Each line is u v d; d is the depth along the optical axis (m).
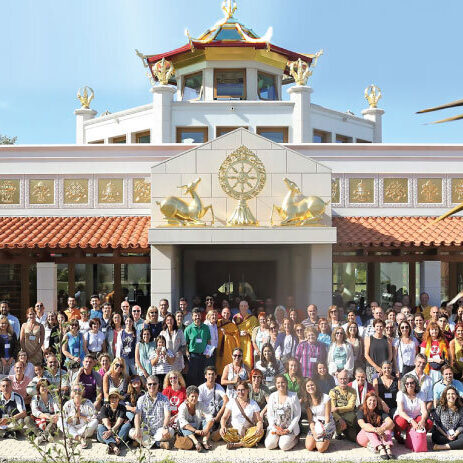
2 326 10.56
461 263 17.84
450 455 8.48
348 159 17.78
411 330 10.35
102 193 17.45
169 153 17.45
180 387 9.54
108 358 9.50
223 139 14.65
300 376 9.41
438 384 9.26
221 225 14.51
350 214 17.64
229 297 18.30
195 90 22.75
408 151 17.84
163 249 13.92
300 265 15.83
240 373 9.59
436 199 17.83
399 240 15.20
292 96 20.66
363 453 8.61
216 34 22.11
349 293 17.78
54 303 15.23
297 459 8.35
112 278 17.16
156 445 8.93
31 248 14.47
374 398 8.82
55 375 9.16
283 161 14.62
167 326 10.48
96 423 9.03
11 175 17.47
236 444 8.91
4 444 8.89
